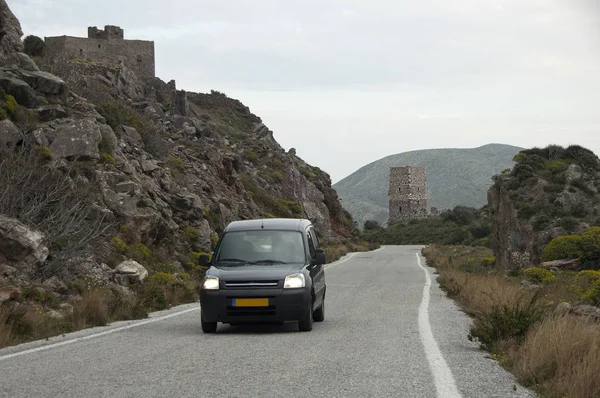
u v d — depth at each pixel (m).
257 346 11.28
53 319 14.23
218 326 14.70
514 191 41.22
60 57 42.19
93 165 26.70
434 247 69.75
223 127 79.19
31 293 15.95
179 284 22.02
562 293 20.89
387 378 8.48
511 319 11.32
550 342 9.00
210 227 35.72
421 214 155.50
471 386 8.06
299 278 13.31
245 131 84.62
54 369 9.24
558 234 36.34
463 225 119.38
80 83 39.97
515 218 39.72
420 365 9.41
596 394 7.17
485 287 19.61
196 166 42.31
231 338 12.41
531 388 8.02
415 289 24.62
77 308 15.06
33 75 29.17
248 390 7.77
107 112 35.53
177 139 51.00
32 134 25.31
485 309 15.45
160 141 39.62
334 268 39.19
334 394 7.57
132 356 10.29
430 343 11.53
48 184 21.62
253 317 13.08
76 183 24.75
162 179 33.31
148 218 26.52
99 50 71.12
